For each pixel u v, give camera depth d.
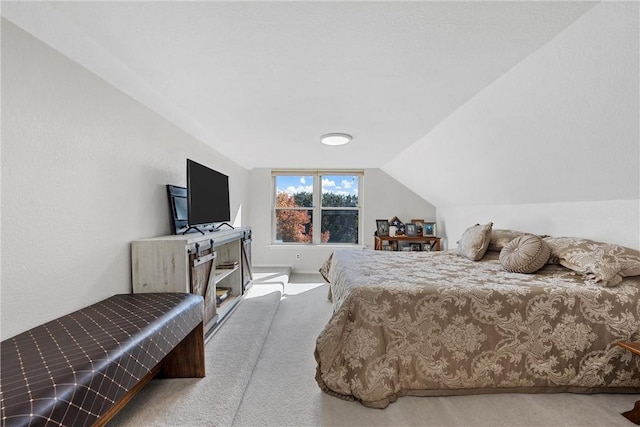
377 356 1.57
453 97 1.99
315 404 1.54
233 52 1.46
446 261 2.65
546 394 1.60
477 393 1.61
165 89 1.88
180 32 1.29
